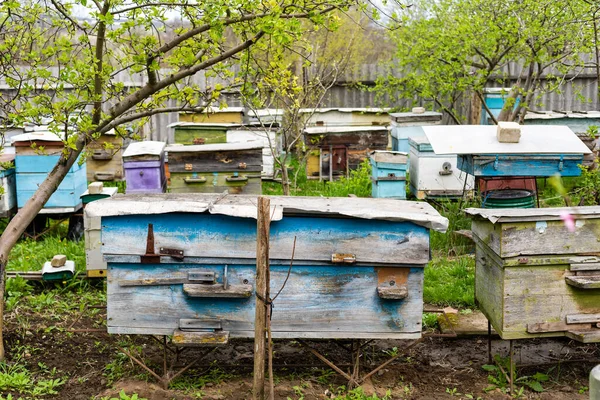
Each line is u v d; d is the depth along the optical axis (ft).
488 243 17.99
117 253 16.72
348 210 16.52
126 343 21.35
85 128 18.66
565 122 43.19
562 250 17.17
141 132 42.14
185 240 16.69
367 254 16.75
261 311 15.70
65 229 34.22
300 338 17.90
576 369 20.04
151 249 16.65
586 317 17.33
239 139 40.42
